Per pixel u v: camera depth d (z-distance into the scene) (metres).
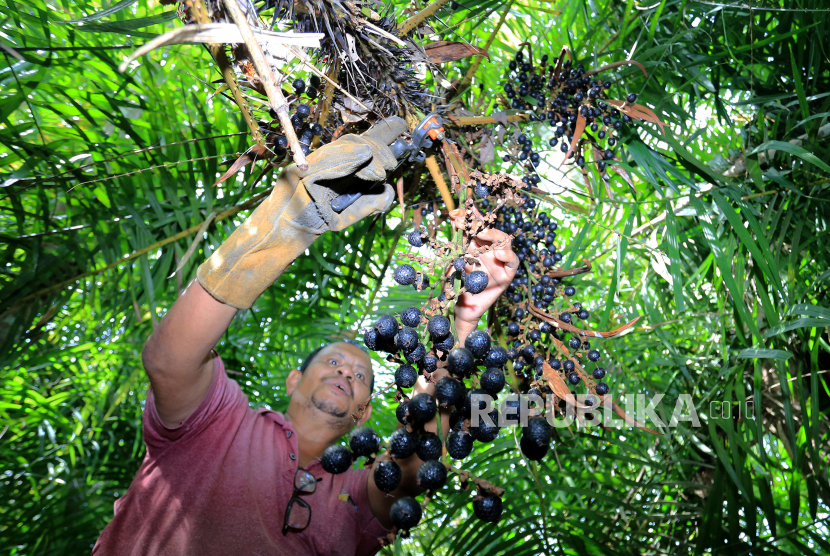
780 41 2.45
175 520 1.74
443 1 1.54
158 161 2.36
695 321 2.92
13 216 2.35
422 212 1.87
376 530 1.94
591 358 1.50
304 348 3.28
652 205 2.85
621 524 2.61
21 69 2.24
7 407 2.95
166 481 1.79
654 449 2.88
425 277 1.32
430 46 1.58
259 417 2.01
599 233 2.89
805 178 2.29
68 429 3.08
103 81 2.54
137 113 2.58
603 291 3.18
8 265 2.23
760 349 1.98
